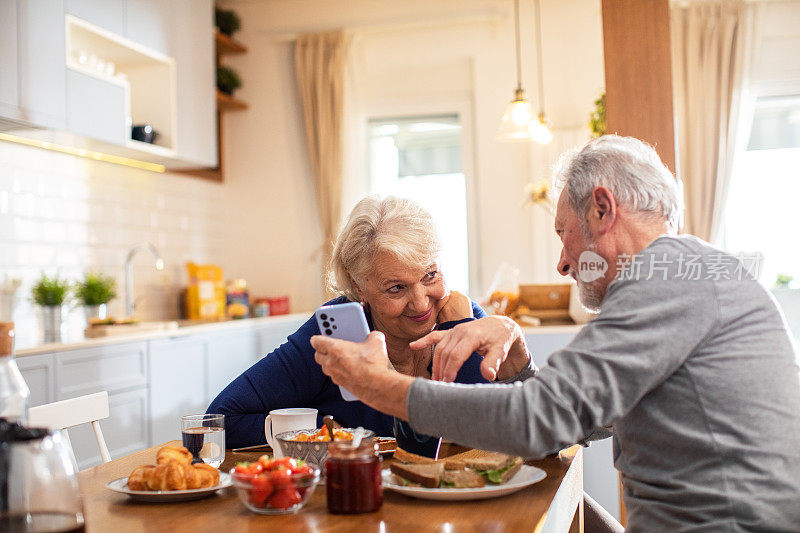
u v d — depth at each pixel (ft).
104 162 14.34
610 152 3.96
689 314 3.49
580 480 5.05
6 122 10.75
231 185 19.17
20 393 3.22
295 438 4.30
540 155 17.57
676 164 9.08
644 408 3.64
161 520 3.50
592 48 17.46
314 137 18.47
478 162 17.95
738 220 17.02
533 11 17.72
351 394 3.87
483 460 4.00
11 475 2.80
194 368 13.41
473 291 18.06
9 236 11.96
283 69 18.97
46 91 11.03
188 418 4.49
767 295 3.73
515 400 3.34
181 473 3.84
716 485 3.46
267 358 5.67
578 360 3.41
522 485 3.73
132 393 11.71
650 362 3.41
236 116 19.17
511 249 17.78
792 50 16.52
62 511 2.88
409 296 5.19
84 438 10.54
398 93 18.52
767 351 3.56
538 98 17.62
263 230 19.03
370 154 18.80
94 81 12.00
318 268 18.74
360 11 18.52
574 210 4.00
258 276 19.02
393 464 3.95
